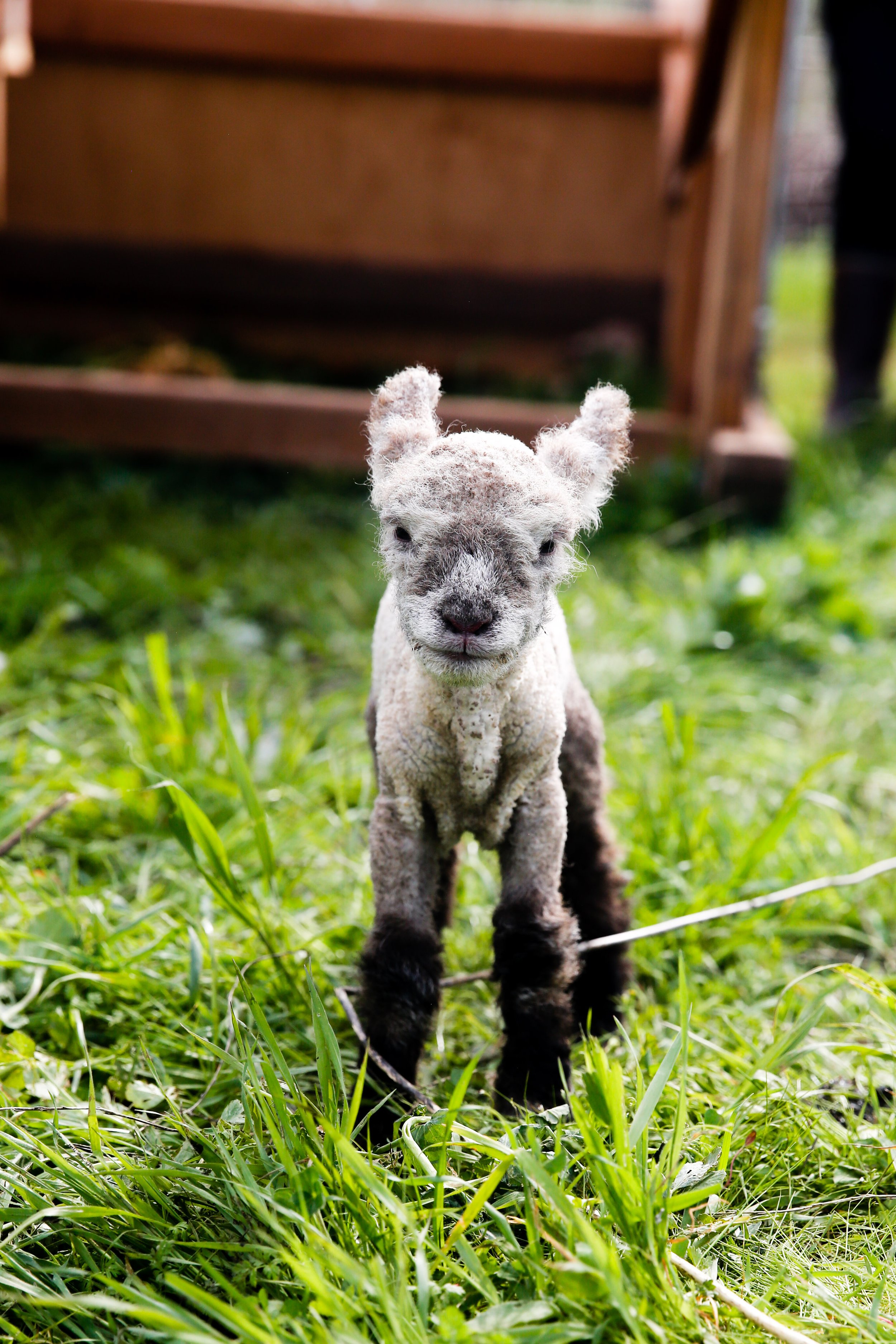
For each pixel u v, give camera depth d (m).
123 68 8.54
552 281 8.95
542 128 8.76
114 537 6.23
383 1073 2.53
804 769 4.32
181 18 8.32
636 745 4.27
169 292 8.89
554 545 2.39
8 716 4.38
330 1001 2.99
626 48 8.45
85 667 4.72
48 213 8.78
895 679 5.03
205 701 4.74
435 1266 2.12
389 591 2.77
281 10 8.33
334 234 8.94
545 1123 2.41
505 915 2.59
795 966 3.39
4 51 8.51
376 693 2.69
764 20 6.09
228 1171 2.29
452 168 8.84
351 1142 2.27
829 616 5.54
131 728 4.14
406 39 8.43
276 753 4.24
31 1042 2.75
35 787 3.75
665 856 3.66
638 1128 2.21
